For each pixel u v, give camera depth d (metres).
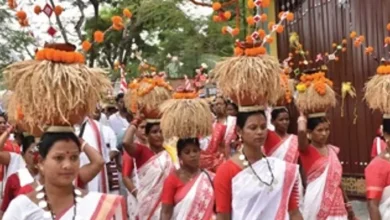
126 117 11.54
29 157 5.09
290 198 4.94
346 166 12.01
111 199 3.85
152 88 7.39
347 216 6.86
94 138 7.34
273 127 7.41
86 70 3.99
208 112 6.36
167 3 21.42
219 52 21.27
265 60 5.00
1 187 6.43
